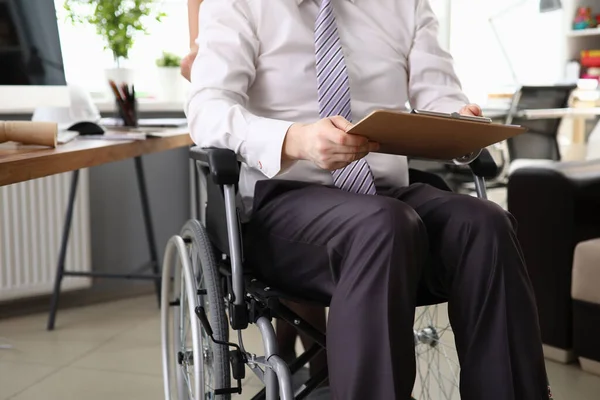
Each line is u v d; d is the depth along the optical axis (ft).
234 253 3.89
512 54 16.17
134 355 8.11
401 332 3.31
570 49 16.34
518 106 13.35
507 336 3.51
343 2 4.69
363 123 3.23
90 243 10.59
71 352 8.22
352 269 3.39
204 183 5.05
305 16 4.56
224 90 4.29
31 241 9.76
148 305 10.27
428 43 4.94
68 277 10.10
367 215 3.46
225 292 4.51
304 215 3.84
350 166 4.27
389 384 3.21
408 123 3.27
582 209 7.44
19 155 4.12
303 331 3.93
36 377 7.43
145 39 11.43
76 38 10.89
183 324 5.14
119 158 5.54
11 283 9.64
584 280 7.23
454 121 3.33
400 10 4.89
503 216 3.71
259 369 4.04
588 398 6.66
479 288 3.61
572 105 14.12
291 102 4.49
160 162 11.07
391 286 3.30
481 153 4.55
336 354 3.33
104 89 11.03
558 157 14.30
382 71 4.65
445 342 5.10
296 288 3.97
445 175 11.10
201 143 4.25
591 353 7.25
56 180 9.90
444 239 3.81
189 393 5.03
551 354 7.73
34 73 5.59
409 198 4.17
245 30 4.43
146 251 11.12
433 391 6.02
